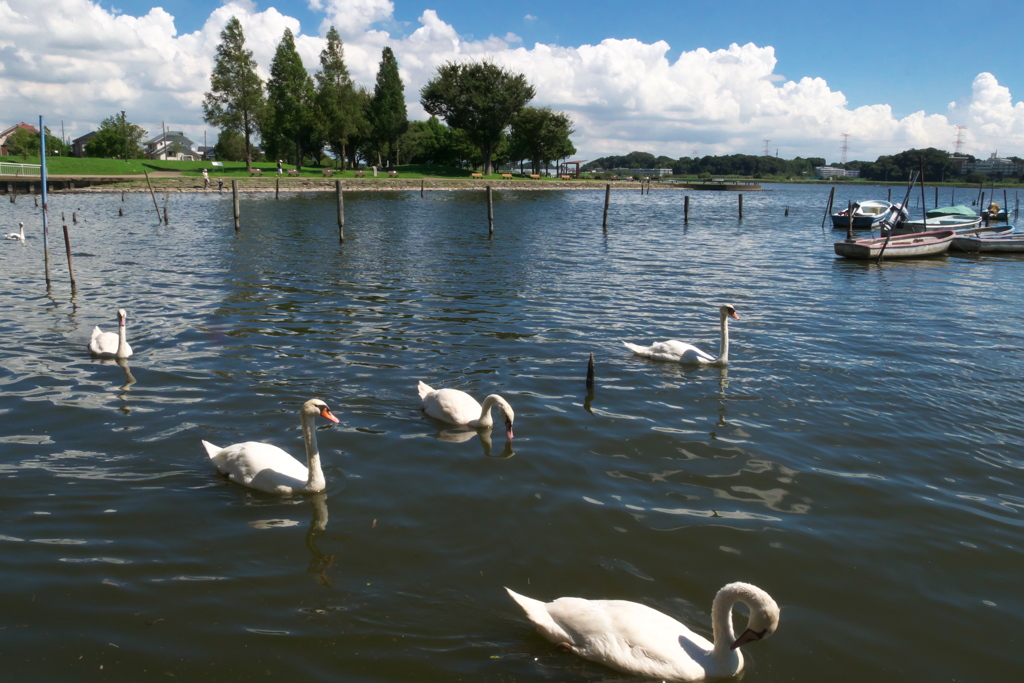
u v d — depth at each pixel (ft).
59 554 22.52
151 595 20.61
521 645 18.90
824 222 172.45
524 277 80.12
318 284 72.84
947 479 29.17
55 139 393.09
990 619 20.35
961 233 127.44
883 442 32.86
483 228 144.87
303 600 20.57
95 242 108.17
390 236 124.16
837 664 18.47
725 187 463.01
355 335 50.80
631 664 17.54
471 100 346.95
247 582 21.38
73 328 51.83
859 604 20.95
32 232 122.72
